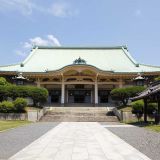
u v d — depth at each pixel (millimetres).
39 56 72875
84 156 12719
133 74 60594
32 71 62344
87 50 75125
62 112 50000
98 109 53250
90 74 60812
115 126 32562
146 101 37531
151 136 21328
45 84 63219
